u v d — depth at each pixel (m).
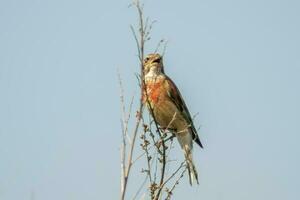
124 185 7.11
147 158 8.05
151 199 7.90
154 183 7.96
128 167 7.19
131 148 7.30
